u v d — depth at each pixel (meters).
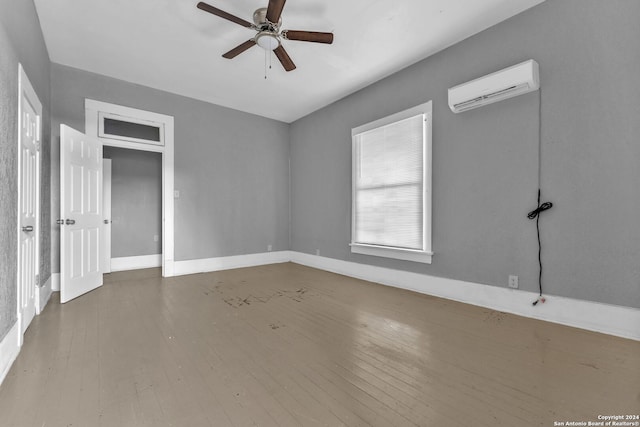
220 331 2.34
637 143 2.08
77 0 2.49
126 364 1.81
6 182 1.78
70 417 1.33
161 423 1.30
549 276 2.47
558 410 1.38
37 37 2.67
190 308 2.89
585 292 2.29
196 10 2.61
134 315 2.69
